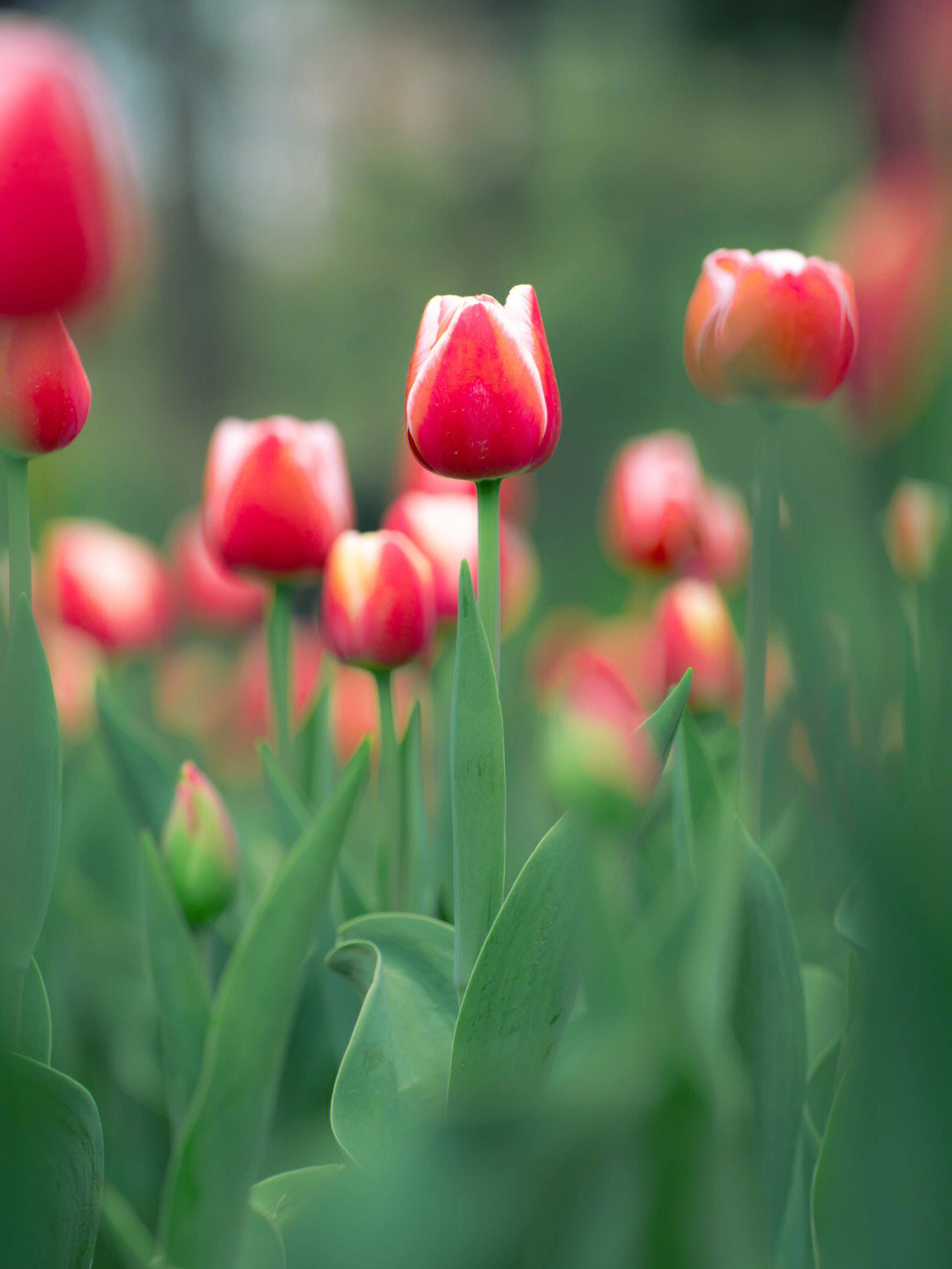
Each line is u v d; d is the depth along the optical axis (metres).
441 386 0.96
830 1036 1.03
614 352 5.39
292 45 7.04
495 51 7.04
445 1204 0.83
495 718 0.96
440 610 1.15
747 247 5.50
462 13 6.96
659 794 1.05
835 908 0.94
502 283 6.46
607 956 0.84
